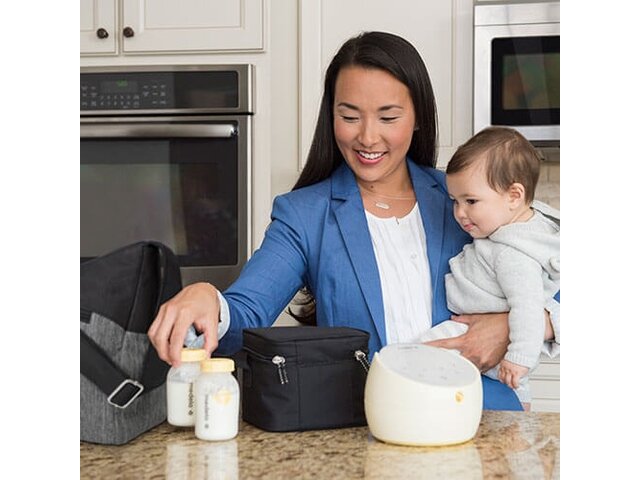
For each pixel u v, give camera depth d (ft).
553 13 8.42
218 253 8.81
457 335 5.06
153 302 3.82
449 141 8.88
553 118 8.51
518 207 5.24
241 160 8.78
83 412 3.48
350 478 3.05
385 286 5.11
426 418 3.43
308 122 9.15
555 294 5.22
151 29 9.08
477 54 8.57
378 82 4.93
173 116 8.86
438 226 5.33
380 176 5.12
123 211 8.88
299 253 5.17
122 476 3.08
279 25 9.24
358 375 3.82
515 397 5.11
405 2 8.91
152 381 3.77
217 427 3.57
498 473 3.12
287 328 4.01
